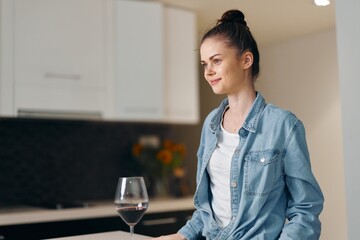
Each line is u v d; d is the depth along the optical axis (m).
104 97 3.02
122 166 3.71
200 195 1.58
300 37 2.56
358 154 1.64
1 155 3.24
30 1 2.83
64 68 2.91
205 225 1.55
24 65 2.80
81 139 3.55
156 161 3.74
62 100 2.89
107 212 2.96
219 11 2.96
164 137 3.92
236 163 1.46
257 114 1.48
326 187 2.47
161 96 3.19
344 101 1.68
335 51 2.45
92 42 3.00
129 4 3.11
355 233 1.65
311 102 2.54
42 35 2.85
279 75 2.64
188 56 3.25
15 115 2.77
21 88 2.79
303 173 1.41
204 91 3.47
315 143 2.52
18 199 3.28
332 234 2.42
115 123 3.69
